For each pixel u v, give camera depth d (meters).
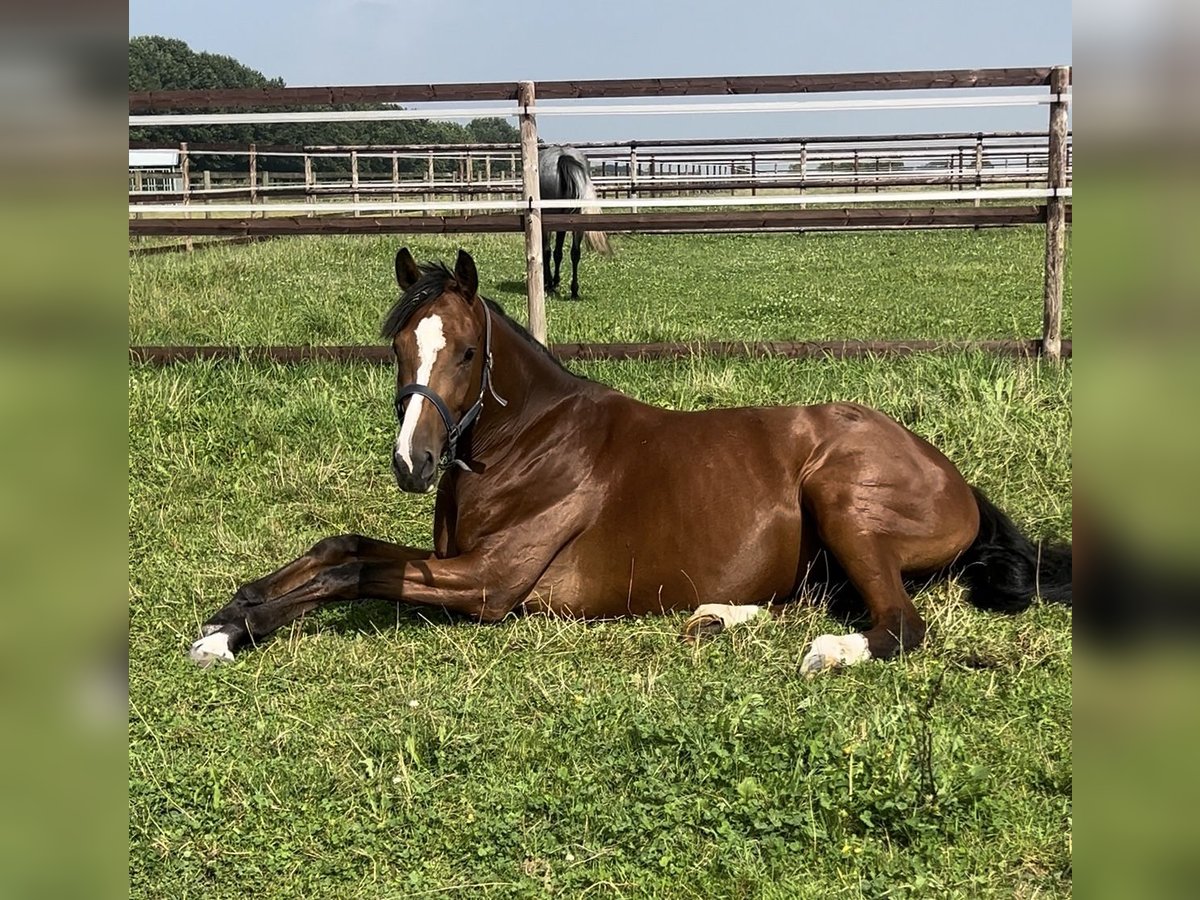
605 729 3.65
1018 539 4.86
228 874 3.02
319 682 4.19
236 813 3.28
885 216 7.88
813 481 4.59
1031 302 13.16
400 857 3.07
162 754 3.57
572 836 3.12
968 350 7.77
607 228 8.00
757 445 4.71
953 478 4.70
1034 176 21.73
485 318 4.51
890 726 3.50
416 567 4.54
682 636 4.48
